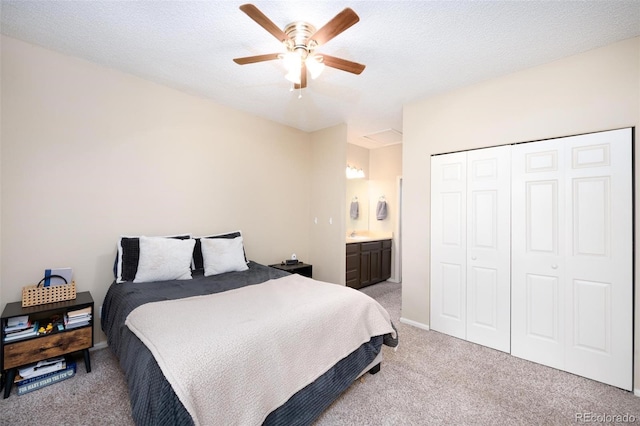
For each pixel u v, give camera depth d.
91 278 2.41
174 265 2.45
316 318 1.69
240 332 1.39
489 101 2.59
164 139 2.83
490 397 1.86
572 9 1.70
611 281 2.03
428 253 2.97
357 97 3.03
